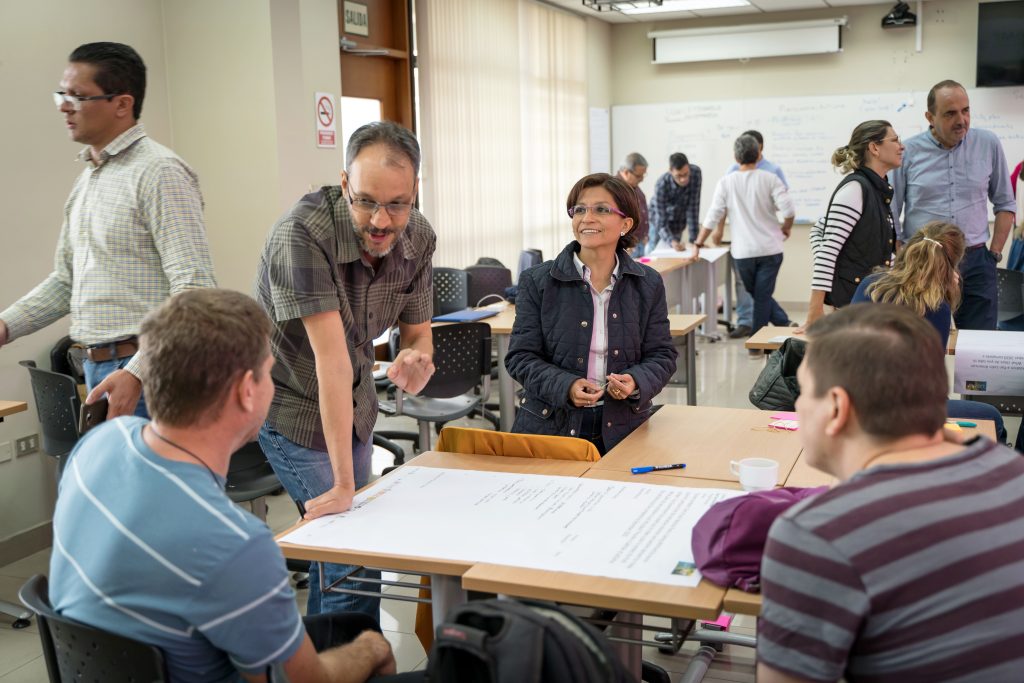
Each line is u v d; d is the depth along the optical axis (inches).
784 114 403.5
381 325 93.6
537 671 47.3
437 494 83.1
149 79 186.9
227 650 54.1
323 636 73.4
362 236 81.4
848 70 391.9
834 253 164.6
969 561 45.0
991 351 136.9
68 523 57.7
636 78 426.9
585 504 79.2
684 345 209.8
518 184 341.1
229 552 53.5
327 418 81.0
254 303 59.4
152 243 113.1
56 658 63.0
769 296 317.4
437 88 286.0
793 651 46.9
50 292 121.6
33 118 159.5
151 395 56.5
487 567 66.4
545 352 114.3
